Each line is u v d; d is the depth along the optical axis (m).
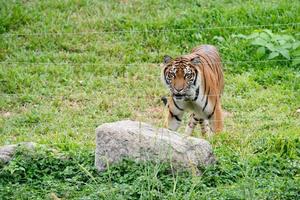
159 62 16.92
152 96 15.40
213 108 13.13
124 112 14.61
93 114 14.55
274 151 11.91
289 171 11.02
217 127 13.17
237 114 14.34
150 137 10.80
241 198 9.81
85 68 16.50
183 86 12.68
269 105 14.78
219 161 11.18
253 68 16.59
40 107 14.93
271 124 13.63
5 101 15.20
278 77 16.09
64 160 11.38
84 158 11.46
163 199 9.84
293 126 13.52
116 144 10.84
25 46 17.45
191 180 10.30
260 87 15.75
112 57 17.06
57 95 15.46
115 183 10.38
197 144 10.90
